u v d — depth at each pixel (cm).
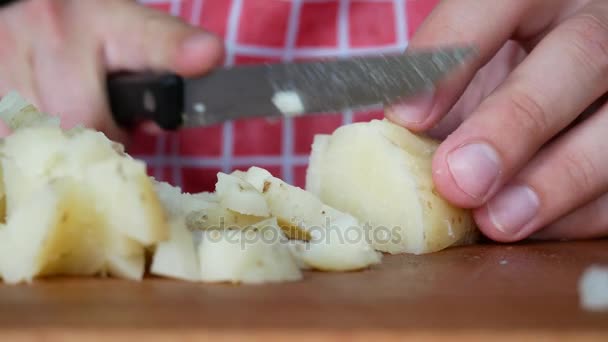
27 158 32
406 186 36
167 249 30
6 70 51
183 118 43
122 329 25
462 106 45
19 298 28
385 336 24
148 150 55
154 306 27
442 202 36
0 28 51
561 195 37
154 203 30
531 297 28
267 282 30
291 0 53
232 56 54
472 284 30
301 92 39
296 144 54
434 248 36
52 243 30
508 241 38
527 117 36
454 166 35
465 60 37
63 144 31
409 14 53
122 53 50
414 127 37
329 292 29
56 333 25
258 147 54
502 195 37
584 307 27
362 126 37
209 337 25
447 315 26
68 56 50
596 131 38
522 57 45
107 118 48
